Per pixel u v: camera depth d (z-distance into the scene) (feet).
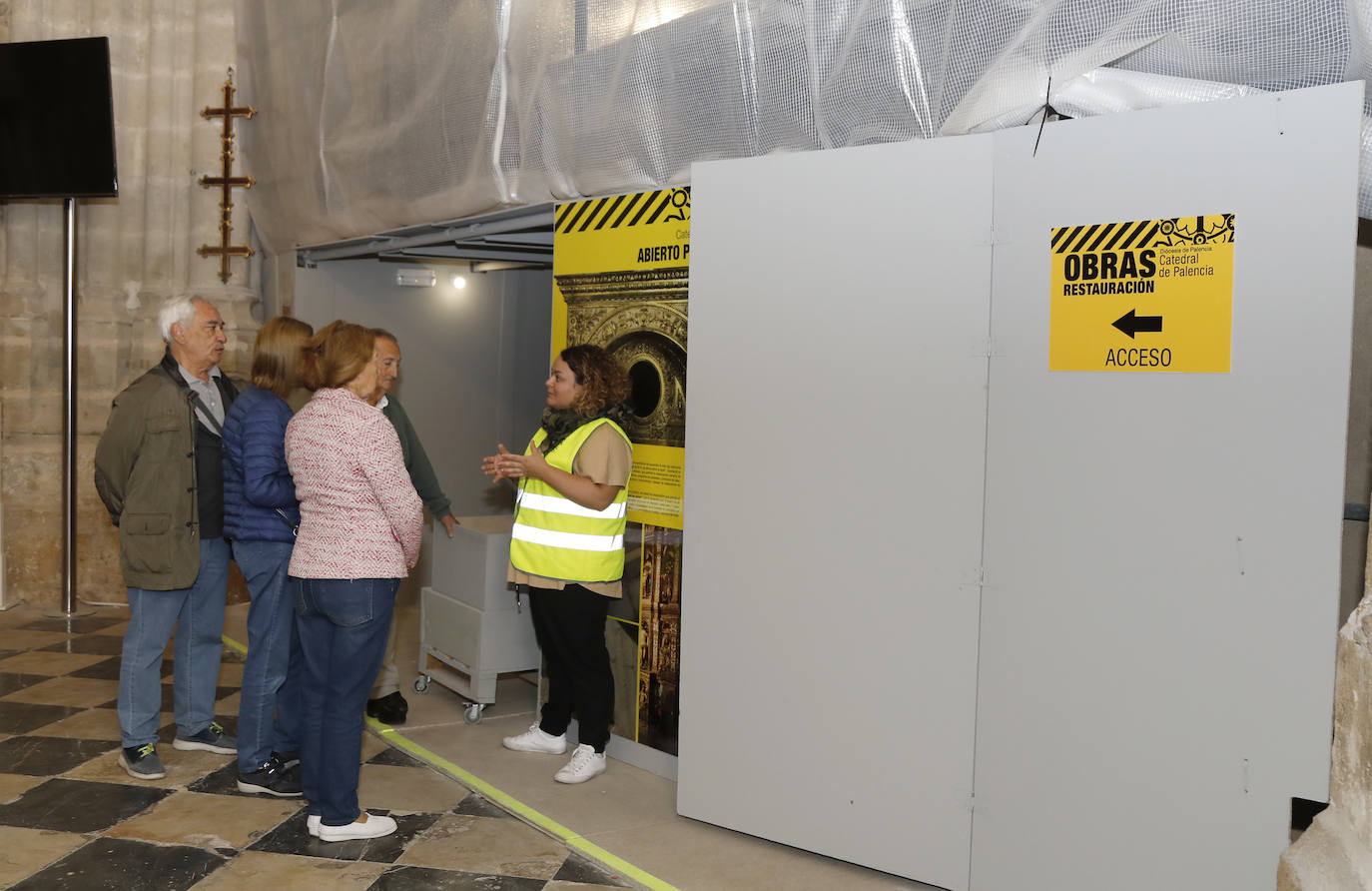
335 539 10.93
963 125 10.27
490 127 15.52
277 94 21.80
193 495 13.39
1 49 21.81
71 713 16.07
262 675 12.96
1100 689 9.57
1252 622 8.78
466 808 12.77
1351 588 10.73
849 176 10.89
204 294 23.48
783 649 11.53
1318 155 8.37
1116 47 9.32
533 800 12.87
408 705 16.61
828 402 11.12
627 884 10.90
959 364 10.29
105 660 19.20
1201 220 8.90
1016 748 10.09
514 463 12.87
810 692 11.36
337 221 19.75
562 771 13.44
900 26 10.71
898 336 10.64
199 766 13.96
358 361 11.18
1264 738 8.74
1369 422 10.64
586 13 14.11
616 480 12.99
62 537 23.11
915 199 10.49
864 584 10.96
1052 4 9.61
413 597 22.98
